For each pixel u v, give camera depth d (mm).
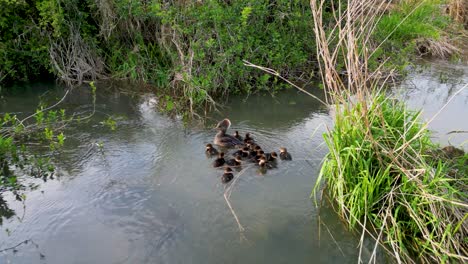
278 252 5531
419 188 5715
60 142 7996
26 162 7586
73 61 11961
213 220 6094
